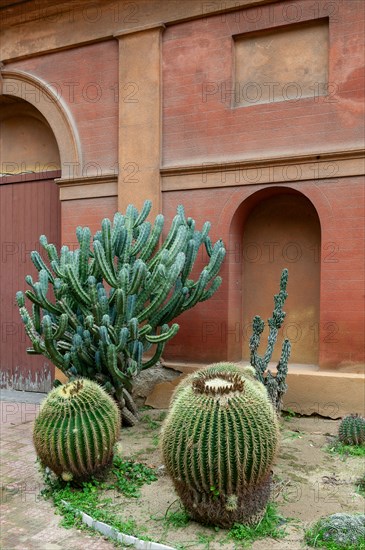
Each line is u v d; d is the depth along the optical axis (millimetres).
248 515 3076
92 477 3729
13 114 7531
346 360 5184
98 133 6375
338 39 5195
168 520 3246
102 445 3629
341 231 5184
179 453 2971
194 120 5844
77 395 3631
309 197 5305
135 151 6090
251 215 6020
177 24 5922
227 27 5684
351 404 5109
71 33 6484
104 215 6332
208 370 4160
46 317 4543
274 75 5555
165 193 6004
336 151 5121
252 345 4875
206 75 5789
